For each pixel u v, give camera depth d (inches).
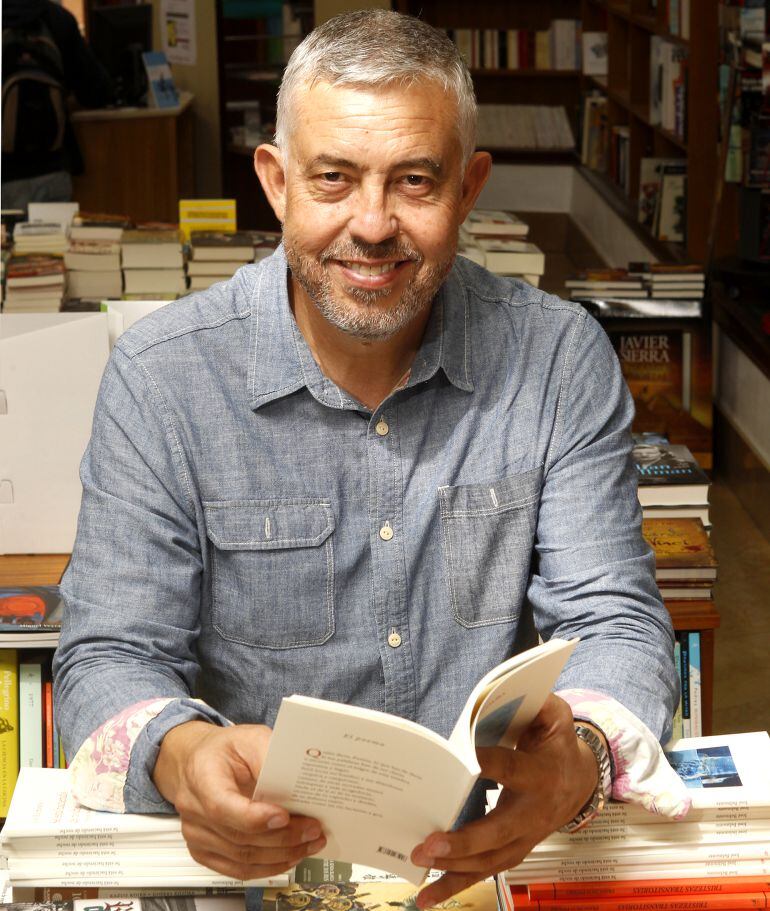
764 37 196.9
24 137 261.4
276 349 60.8
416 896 54.3
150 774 52.1
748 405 198.7
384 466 61.6
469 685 63.4
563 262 359.9
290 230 55.6
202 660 63.2
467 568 62.4
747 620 162.7
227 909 53.9
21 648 90.0
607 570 60.7
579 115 359.9
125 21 303.7
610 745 53.2
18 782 56.2
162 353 61.2
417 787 44.5
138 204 306.2
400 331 59.4
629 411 65.3
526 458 63.0
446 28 364.5
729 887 53.9
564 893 53.9
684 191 255.6
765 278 208.8
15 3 261.7
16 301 157.0
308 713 42.3
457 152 54.9
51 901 54.3
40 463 101.1
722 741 58.4
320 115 53.4
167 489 60.4
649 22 273.9
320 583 61.6
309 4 350.6
